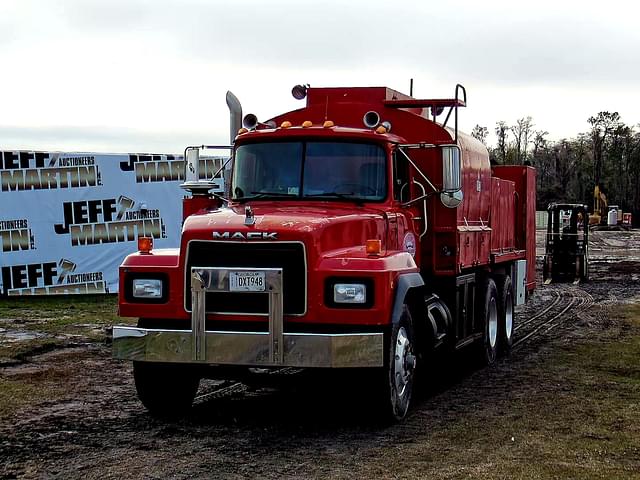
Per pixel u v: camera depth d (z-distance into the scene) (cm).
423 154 1035
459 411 891
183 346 784
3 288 1934
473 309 1173
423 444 747
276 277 765
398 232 923
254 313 780
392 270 791
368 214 862
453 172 920
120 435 781
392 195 920
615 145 10588
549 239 2828
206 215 841
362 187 909
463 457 702
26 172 1944
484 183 1219
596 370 1144
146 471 663
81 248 2003
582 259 2792
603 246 4872
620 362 1209
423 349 926
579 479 639
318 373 814
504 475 648
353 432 796
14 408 890
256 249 780
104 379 1052
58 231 1978
